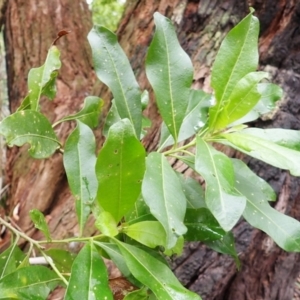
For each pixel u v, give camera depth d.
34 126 0.28
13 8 0.93
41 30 0.90
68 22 0.91
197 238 0.29
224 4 0.57
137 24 0.66
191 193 0.32
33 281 0.26
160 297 0.22
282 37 0.53
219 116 0.25
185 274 0.50
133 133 0.21
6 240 0.67
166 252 0.26
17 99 0.88
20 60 0.89
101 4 1.29
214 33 0.57
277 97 0.31
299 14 0.52
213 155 0.23
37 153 0.28
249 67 0.26
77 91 0.82
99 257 0.24
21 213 0.70
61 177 0.69
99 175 0.22
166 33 0.28
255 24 0.26
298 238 0.26
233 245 0.32
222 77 0.26
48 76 0.31
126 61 0.29
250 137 0.24
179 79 0.27
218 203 0.21
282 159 0.22
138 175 0.22
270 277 0.56
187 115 0.33
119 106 0.28
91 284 0.22
